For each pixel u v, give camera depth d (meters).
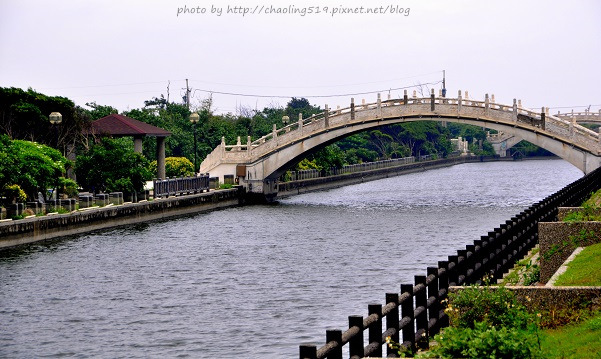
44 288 42.84
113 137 84.25
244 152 98.81
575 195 57.25
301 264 50.25
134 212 73.25
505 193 114.56
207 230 68.88
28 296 40.81
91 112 104.50
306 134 95.88
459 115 89.31
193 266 49.78
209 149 114.69
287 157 97.56
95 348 31.44
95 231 66.69
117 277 46.06
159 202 78.00
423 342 21.50
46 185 63.34
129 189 74.44
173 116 117.69
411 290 20.89
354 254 54.25
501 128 89.56
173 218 79.38
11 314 37.03
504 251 34.00
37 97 75.94
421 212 84.31
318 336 32.38
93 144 80.44
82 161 74.44
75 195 69.12
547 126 87.69
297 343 31.50
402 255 53.47
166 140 109.62
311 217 80.12
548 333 20.72
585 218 36.03
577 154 87.19
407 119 91.56
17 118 74.38
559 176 162.88
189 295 40.97
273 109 162.12
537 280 32.84
